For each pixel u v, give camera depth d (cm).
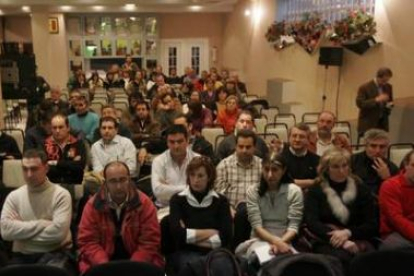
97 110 818
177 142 362
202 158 310
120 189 276
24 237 283
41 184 290
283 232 309
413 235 295
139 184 398
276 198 312
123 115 621
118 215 282
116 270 221
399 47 625
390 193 308
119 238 282
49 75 1379
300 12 960
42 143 442
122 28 1570
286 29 1005
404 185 306
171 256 292
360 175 374
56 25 1414
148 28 1580
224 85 933
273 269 245
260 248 287
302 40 916
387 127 571
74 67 1553
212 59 1608
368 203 309
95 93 1041
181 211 299
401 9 618
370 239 307
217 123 662
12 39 1566
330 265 244
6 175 408
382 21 664
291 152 395
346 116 776
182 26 1587
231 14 1474
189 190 301
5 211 289
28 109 1041
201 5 1379
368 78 705
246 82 1332
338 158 306
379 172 366
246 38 1326
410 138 586
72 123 580
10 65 1037
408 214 307
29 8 1320
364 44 685
